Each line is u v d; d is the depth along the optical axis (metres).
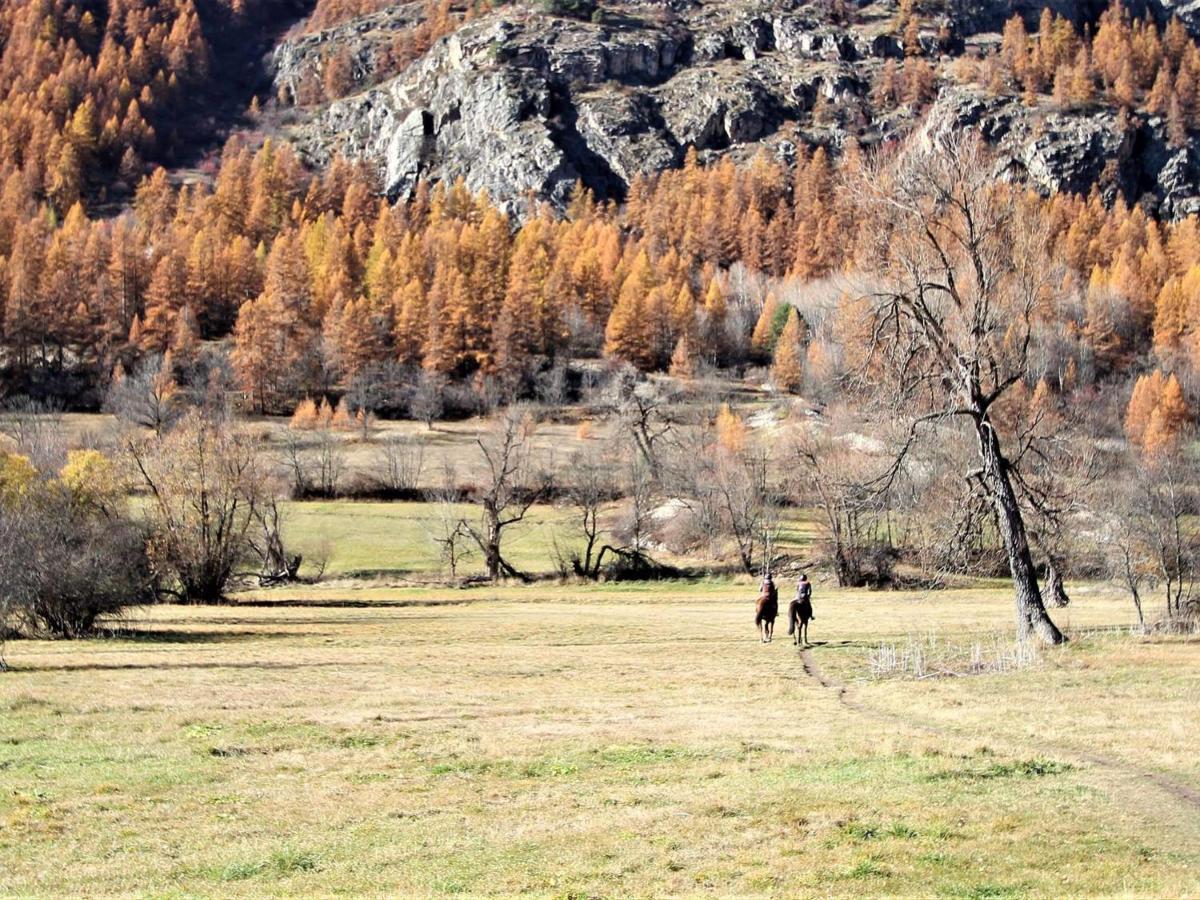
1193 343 119.62
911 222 34.16
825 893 12.02
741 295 176.75
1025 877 12.34
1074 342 102.44
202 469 65.25
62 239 176.62
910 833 13.96
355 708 24.84
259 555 78.69
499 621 51.91
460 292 152.00
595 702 25.55
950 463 46.53
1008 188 34.50
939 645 35.84
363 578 77.38
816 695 26.30
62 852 14.47
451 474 96.88
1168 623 37.31
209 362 146.38
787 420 103.75
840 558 70.69
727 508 81.44
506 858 13.67
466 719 23.17
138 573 51.78
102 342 151.75
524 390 147.38
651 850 13.69
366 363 145.12
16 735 21.58
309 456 106.19
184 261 167.12
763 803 15.47
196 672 32.03
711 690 27.67
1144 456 57.34
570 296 168.50
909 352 34.03
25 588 42.06
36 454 77.44
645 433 98.19
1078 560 53.34
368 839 14.66
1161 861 12.82
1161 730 19.50
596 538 88.94
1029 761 17.36
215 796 17.02
